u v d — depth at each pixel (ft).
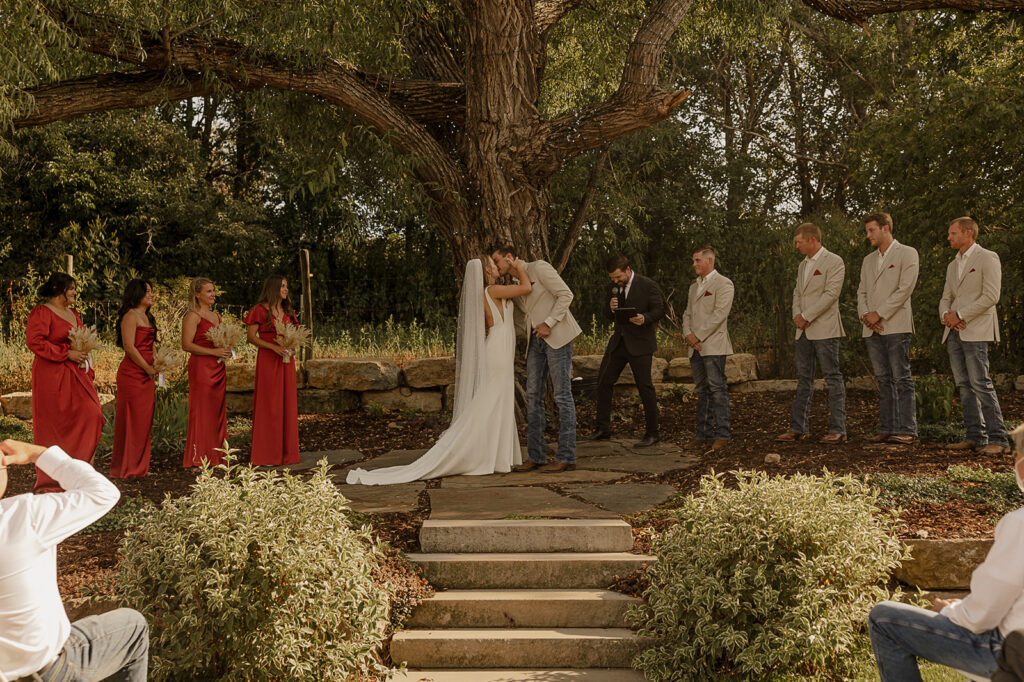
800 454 21.97
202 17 22.86
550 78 41.63
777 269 37.52
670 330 46.09
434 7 28.45
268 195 65.87
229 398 34.40
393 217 57.72
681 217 67.10
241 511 12.48
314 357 38.37
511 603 14.11
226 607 11.70
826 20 69.51
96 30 21.44
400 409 34.55
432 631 13.82
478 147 26.63
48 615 8.20
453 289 62.18
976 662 8.75
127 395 22.61
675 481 20.58
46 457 9.06
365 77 27.02
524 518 16.49
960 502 16.52
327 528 12.86
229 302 61.93
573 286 58.90
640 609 13.34
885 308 22.13
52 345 20.98
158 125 59.57
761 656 11.89
